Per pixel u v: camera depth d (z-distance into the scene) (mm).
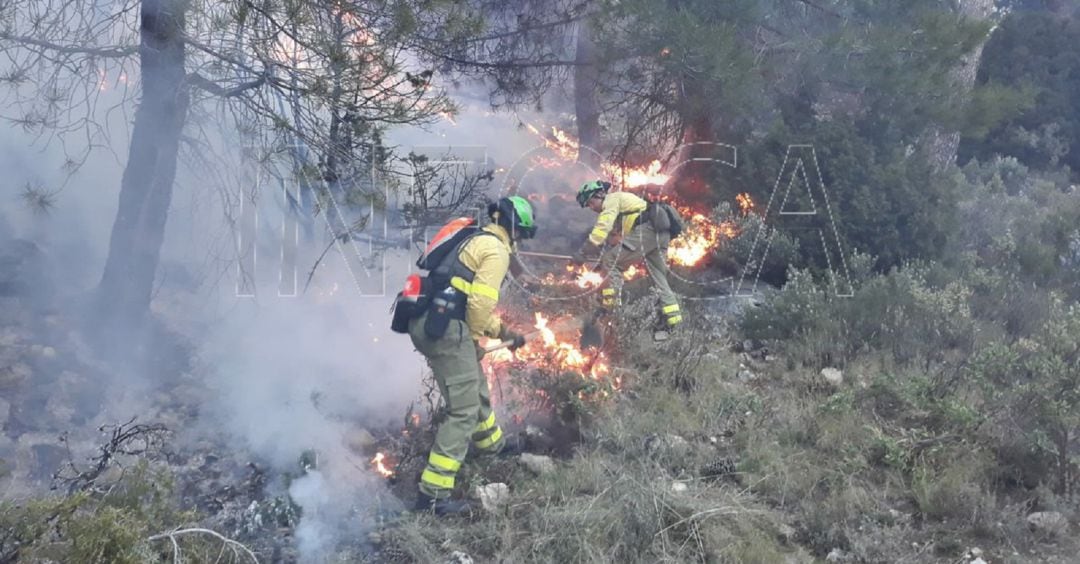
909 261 7434
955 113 7543
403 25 5105
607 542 3912
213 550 3613
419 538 3916
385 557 3926
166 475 3801
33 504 3223
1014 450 4547
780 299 6535
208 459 4477
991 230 8500
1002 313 6656
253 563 3648
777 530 4125
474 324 4129
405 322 4242
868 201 7551
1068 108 12312
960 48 7469
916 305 6234
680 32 6727
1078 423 4312
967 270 7309
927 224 7602
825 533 4090
